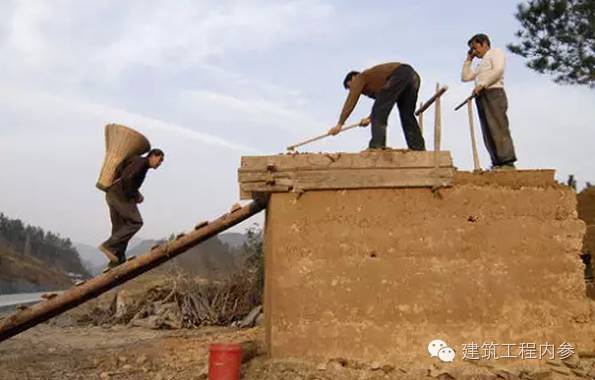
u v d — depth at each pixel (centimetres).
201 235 744
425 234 692
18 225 10012
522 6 1630
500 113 777
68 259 10912
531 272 691
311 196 699
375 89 785
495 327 677
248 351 720
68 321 1542
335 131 765
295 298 677
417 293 680
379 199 698
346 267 683
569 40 1568
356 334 670
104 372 736
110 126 810
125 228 786
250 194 711
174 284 1514
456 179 710
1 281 6028
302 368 648
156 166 805
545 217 705
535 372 656
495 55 774
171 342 980
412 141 796
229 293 1522
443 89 710
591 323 687
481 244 693
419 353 667
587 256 1045
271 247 699
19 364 808
